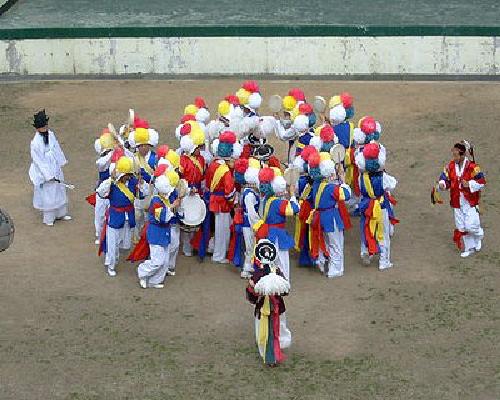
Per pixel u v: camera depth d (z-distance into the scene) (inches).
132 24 1290.6
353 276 772.0
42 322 709.9
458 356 657.0
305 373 642.8
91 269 791.7
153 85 1232.2
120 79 1259.2
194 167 786.8
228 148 775.1
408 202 897.5
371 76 1247.5
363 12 1349.7
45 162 853.8
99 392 624.7
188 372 645.3
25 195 933.2
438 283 755.4
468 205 786.2
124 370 649.0
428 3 1397.6
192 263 802.2
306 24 1250.6
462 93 1176.8
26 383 635.5
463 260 791.1
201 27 1248.2
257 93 869.2
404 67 1246.9
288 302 733.9
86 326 704.4
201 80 1245.1
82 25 1289.4
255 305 650.2
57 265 798.5
